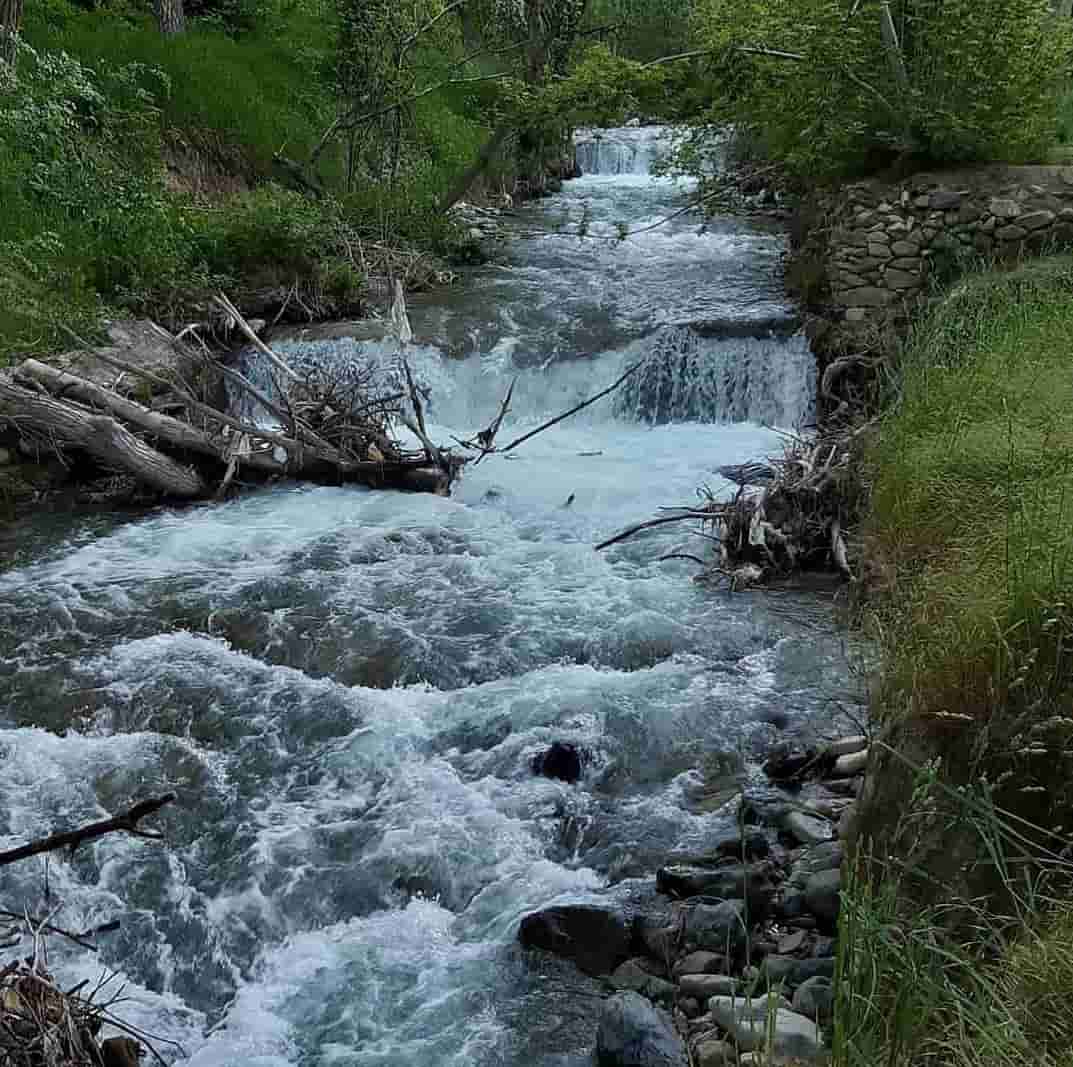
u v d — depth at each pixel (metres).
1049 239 11.36
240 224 13.93
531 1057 4.44
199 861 5.68
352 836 5.81
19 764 6.31
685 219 19.00
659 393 12.12
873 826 4.47
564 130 17.92
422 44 19.33
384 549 8.88
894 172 12.13
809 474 8.38
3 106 13.17
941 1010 3.48
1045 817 3.85
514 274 15.57
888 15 11.88
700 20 13.21
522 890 5.38
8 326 10.72
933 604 4.86
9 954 5.06
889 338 10.36
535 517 9.52
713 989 4.51
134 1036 4.46
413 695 6.94
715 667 7.05
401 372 12.06
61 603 8.05
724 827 5.61
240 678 7.14
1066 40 12.08
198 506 9.82
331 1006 4.85
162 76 15.82
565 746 6.22
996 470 5.94
